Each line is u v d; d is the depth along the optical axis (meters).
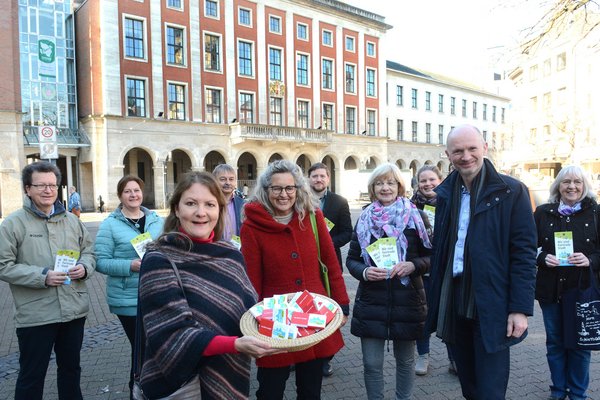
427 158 54.97
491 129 65.62
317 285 3.12
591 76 33.34
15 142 25.89
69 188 24.58
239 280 2.15
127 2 29.61
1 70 25.33
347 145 42.31
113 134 29.31
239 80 35.00
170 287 1.92
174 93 32.03
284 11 37.56
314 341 1.90
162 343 1.83
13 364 4.99
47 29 30.06
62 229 3.59
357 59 43.25
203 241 2.13
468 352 3.03
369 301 3.46
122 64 29.55
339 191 41.84
